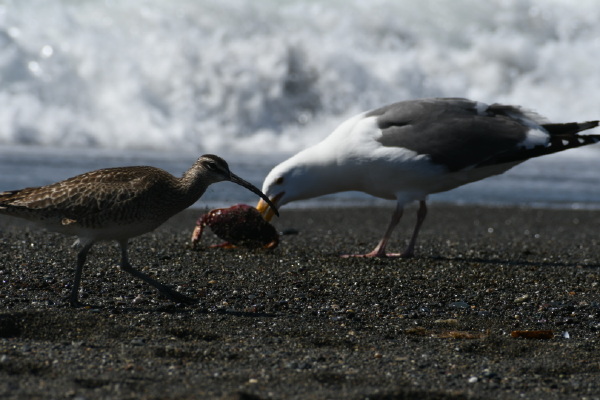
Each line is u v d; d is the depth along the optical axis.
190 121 26.41
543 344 8.22
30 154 22.14
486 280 11.04
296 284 10.36
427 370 7.11
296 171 13.02
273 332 8.24
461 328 8.84
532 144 12.55
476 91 31.73
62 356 6.94
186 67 27.02
